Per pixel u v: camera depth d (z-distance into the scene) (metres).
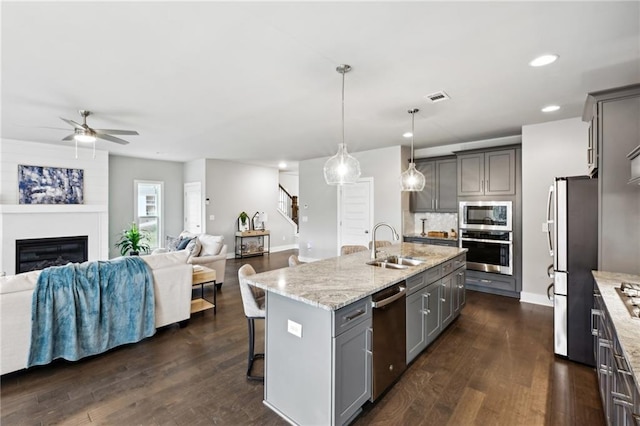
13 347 2.36
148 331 3.10
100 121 4.05
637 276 2.35
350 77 2.67
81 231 5.92
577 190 2.67
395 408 2.09
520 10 1.75
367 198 6.07
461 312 3.92
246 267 2.63
